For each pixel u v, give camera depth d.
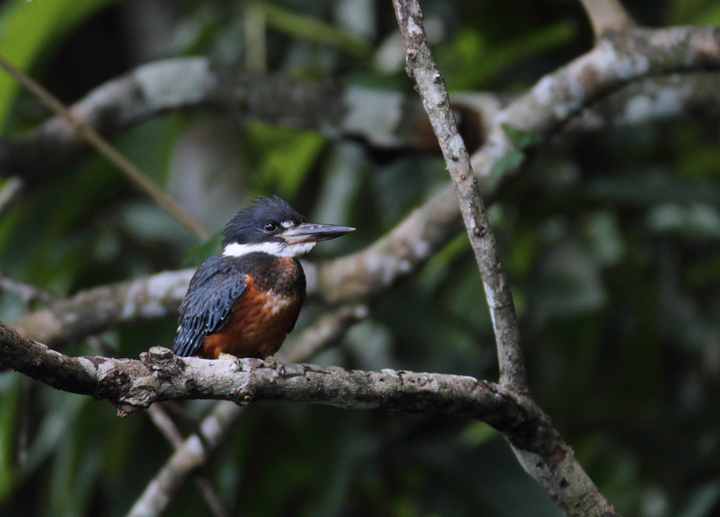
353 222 11.38
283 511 10.95
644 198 9.68
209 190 11.49
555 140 9.59
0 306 9.90
